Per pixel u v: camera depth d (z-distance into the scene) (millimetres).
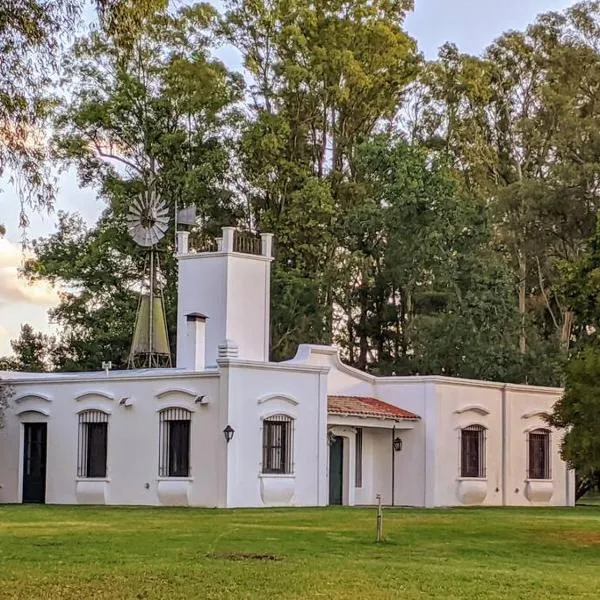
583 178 52500
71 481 35250
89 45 49531
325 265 56000
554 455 41438
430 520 27859
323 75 56250
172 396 33219
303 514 28984
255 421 32500
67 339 58406
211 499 32062
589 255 26109
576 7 59750
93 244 55781
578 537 23891
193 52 54469
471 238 51812
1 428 36625
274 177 55781
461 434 38406
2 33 17094
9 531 22891
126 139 56438
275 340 55125
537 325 59250
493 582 16078
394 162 53031
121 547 19656
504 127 61438
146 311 41031
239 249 39562
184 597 14422
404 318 56469
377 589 15203
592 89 58156
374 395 38750
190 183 53375
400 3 58719
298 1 56156
